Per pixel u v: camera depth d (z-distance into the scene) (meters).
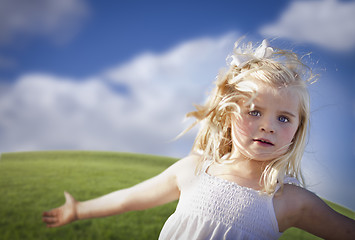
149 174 6.99
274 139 1.15
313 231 1.19
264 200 1.17
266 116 1.16
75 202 1.53
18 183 5.88
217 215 1.17
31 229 3.74
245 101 1.21
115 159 8.45
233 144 1.32
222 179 1.25
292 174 1.30
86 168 7.31
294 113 1.17
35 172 6.79
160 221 3.89
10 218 4.08
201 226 1.16
